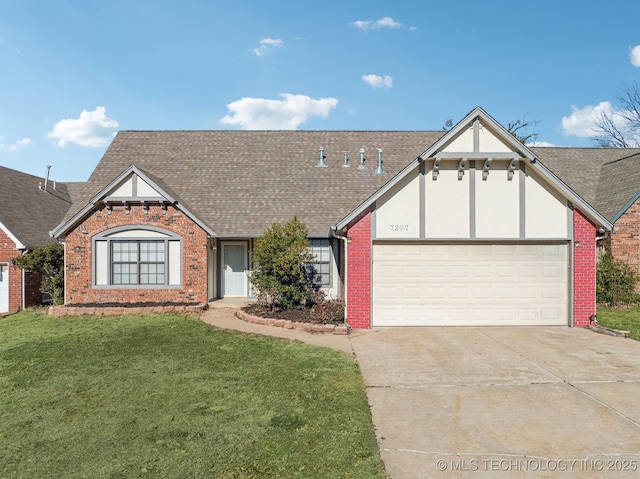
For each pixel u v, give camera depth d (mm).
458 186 11898
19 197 19516
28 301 17109
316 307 13453
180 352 9312
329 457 4770
